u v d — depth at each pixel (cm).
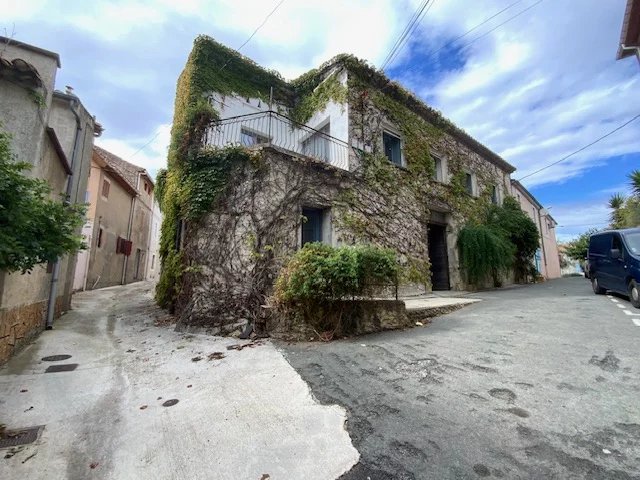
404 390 330
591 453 216
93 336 641
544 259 2567
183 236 796
